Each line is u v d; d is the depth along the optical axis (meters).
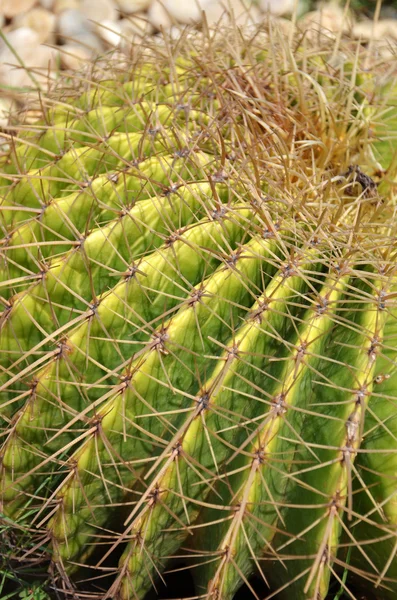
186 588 0.60
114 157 0.60
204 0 1.65
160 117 0.63
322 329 0.49
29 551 0.55
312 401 0.51
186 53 0.72
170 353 0.50
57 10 1.69
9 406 0.59
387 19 1.55
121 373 0.51
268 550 0.52
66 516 0.53
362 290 0.55
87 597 0.57
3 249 0.55
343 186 0.62
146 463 0.54
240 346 0.48
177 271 0.51
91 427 0.51
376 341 0.49
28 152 0.65
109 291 0.51
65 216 0.54
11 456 0.55
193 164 0.56
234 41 0.75
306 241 0.53
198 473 0.48
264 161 0.58
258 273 0.52
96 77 0.76
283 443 0.49
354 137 0.69
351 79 0.71
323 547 0.46
